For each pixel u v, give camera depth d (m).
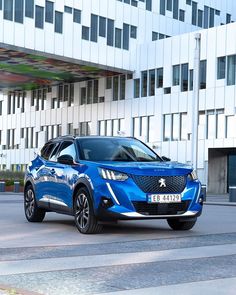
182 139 47.56
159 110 49.75
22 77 57.12
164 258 7.67
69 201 11.27
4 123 70.75
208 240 9.71
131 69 52.00
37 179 12.84
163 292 5.54
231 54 44.06
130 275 6.42
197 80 32.16
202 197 10.91
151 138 50.56
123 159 11.42
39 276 6.35
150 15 53.06
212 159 46.06
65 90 60.97
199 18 56.62
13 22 42.91
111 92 54.91
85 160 11.16
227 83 44.25
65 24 46.34
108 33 49.84
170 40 49.09
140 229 11.60
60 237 10.12
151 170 10.36
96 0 48.81
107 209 10.13
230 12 59.28
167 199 10.29
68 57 46.59
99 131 56.28
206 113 45.81
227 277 6.34
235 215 16.20
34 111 65.56
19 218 14.25
